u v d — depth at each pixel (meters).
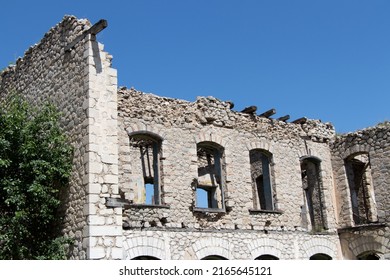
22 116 15.38
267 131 21.64
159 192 18.19
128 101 18.05
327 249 22.00
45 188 14.88
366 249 21.80
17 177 14.87
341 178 23.17
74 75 15.77
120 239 14.49
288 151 22.11
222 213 19.27
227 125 20.42
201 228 18.38
